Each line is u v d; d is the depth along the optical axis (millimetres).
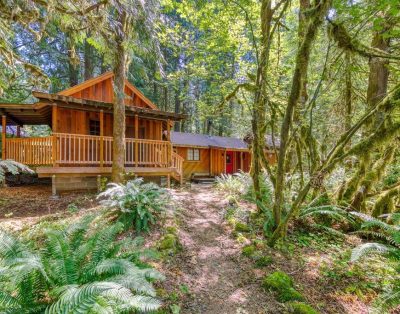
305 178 6441
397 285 3430
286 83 6867
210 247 4691
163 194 5762
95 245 3018
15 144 9109
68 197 7617
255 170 6098
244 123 13375
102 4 4414
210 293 3459
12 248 2605
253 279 3816
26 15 3996
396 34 4516
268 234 5125
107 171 9047
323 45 5352
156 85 22844
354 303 3502
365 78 7059
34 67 4902
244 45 9242
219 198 8133
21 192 8406
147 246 4320
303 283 3820
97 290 1886
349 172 6879
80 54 17781
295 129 4996
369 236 5359
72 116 9945
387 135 4109
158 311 2895
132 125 11773
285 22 8039
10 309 2080
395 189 5609
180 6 7938
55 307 1858
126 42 5879
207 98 17109
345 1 4301
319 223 5711
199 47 11719
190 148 16844
